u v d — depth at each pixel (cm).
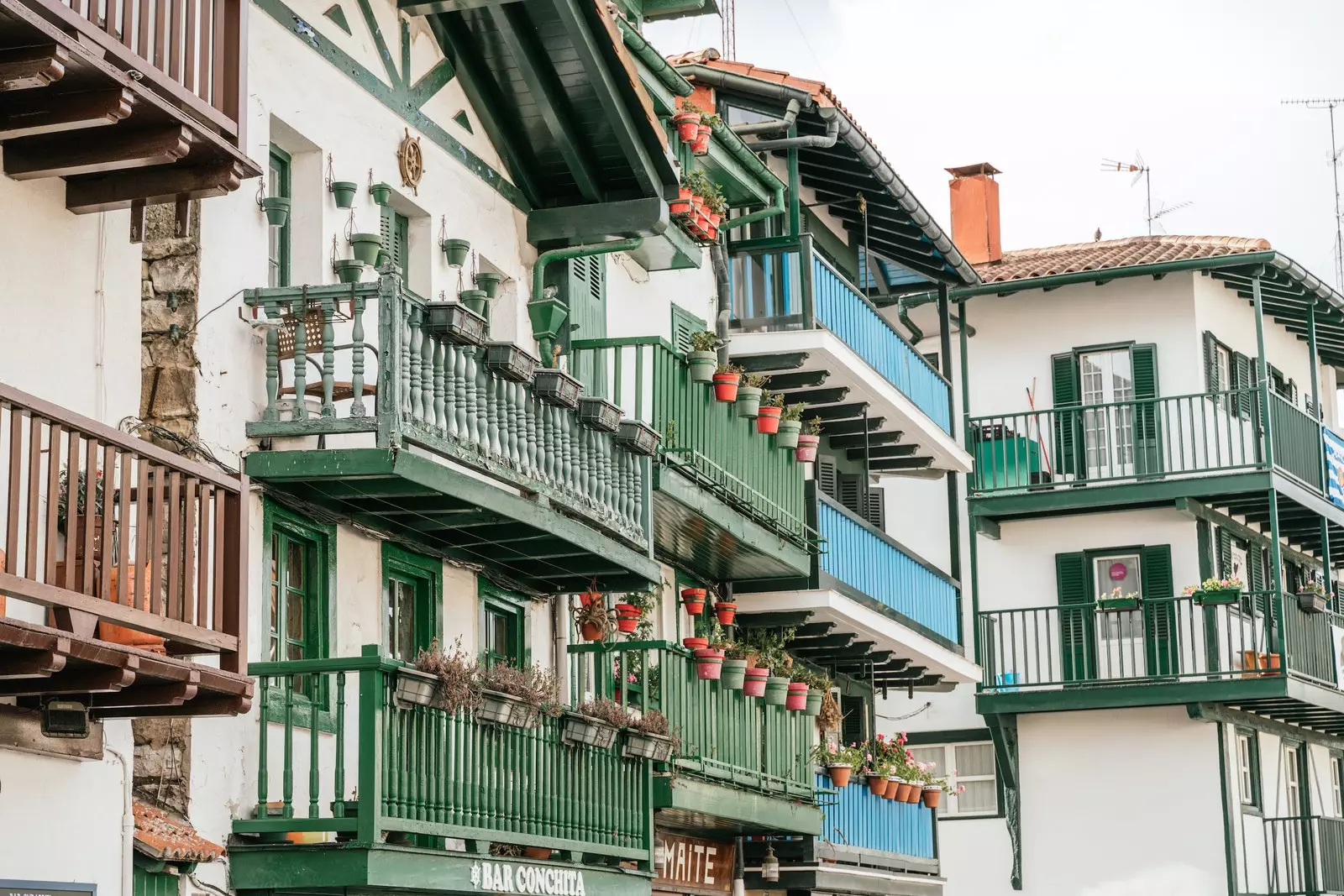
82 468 1237
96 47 1086
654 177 1914
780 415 2253
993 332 3422
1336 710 3253
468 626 1730
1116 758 3206
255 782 1384
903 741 2734
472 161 1786
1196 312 3294
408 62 1683
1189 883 3131
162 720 1316
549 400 1597
